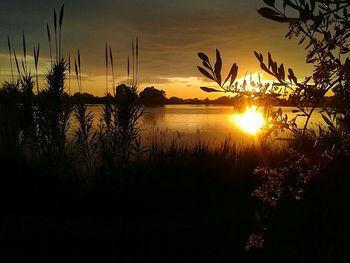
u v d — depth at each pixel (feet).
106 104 24.31
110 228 17.47
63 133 24.43
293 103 5.71
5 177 21.39
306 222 16.42
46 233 16.57
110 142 23.77
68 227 17.42
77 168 23.72
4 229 16.87
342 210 17.33
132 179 21.29
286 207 17.43
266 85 5.65
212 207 20.20
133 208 20.20
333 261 13.65
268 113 5.65
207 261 14.57
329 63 5.70
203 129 57.11
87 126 24.11
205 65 5.23
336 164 17.35
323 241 14.97
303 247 14.73
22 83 25.23
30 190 20.70
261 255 14.62
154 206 20.35
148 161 24.17
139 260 14.69
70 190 21.12
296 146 5.98
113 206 20.33
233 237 16.37
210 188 22.00
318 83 5.74
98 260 14.38
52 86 24.41
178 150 27.35
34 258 14.35
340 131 5.60
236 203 20.44
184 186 21.52
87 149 24.06
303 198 18.06
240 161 24.48
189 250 15.26
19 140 25.34
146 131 46.93
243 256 14.73
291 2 5.03
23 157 23.43
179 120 83.61
